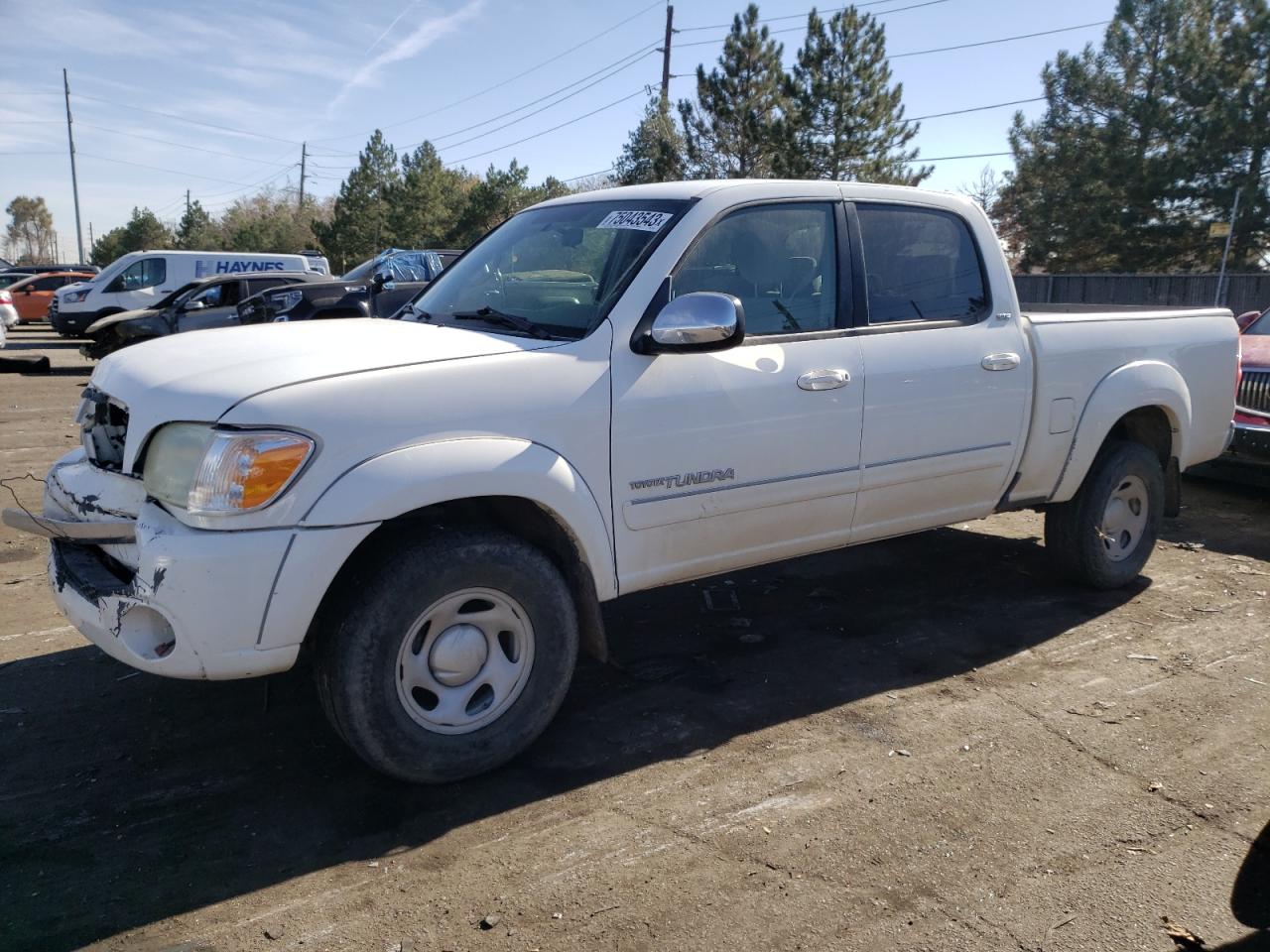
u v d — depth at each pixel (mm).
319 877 2875
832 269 4203
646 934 2629
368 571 3133
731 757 3578
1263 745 3686
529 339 3600
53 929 2641
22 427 10539
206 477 2916
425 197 51500
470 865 2934
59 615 4988
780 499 3982
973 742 3691
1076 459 4910
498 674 3398
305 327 3779
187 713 3902
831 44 29984
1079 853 3002
